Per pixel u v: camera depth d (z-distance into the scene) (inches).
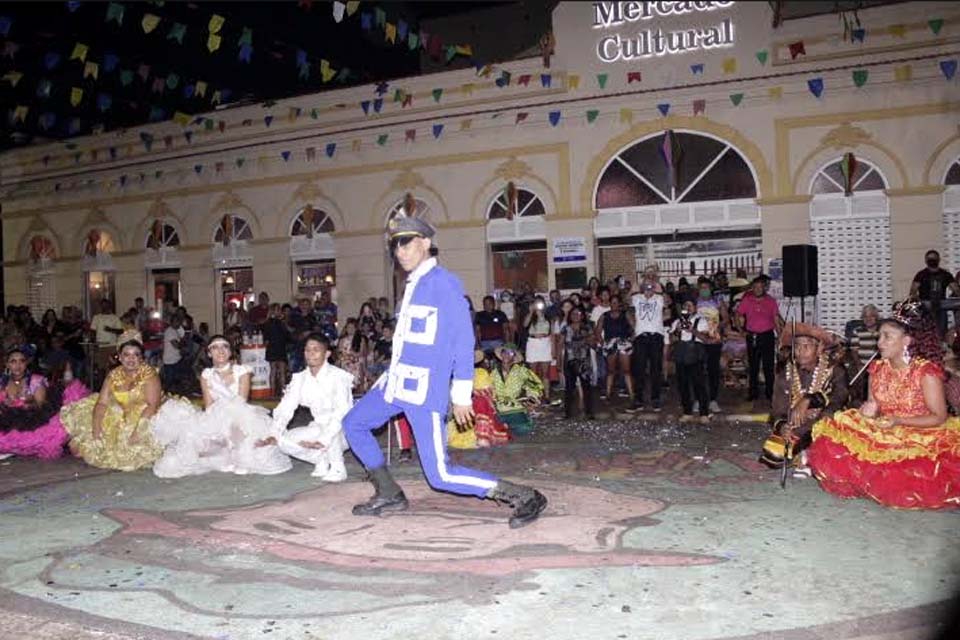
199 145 791.7
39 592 180.9
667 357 522.3
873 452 235.8
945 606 158.6
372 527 225.1
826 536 206.7
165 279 834.8
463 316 215.9
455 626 155.4
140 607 170.2
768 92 607.5
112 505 263.7
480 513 238.2
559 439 380.5
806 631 149.3
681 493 258.8
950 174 571.8
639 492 261.1
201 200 798.5
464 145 690.8
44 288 899.4
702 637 148.1
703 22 619.5
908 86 576.1
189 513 248.8
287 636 153.6
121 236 843.4
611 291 548.7
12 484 306.2
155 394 336.2
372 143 720.3
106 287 867.4
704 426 413.1
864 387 292.7
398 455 339.6
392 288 725.9
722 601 164.4
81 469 334.3
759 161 611.5
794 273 320.5
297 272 765.9
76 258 869.8
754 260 627.2
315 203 746.2
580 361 450.9
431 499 258.7
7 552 212.2
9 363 374.0
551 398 525.3
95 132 848.9
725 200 624.7
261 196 769.6
